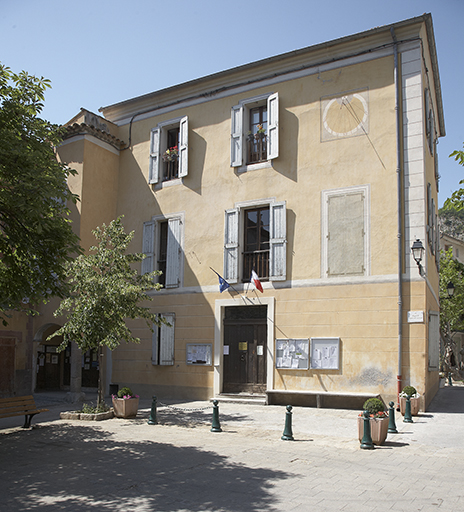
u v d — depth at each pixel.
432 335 13.38
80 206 16.19
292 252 13.97
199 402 14.27
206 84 16.20
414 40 13.11
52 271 8.38
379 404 8.62
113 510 5.20
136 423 10.72
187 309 15.49
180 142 16.39
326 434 9.45
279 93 14.84
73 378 14.87
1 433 9.59
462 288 26.81
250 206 14.91
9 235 7.88
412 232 12.56
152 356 15.77
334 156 13.77
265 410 12.55
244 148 15.23
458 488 5.99
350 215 13.32
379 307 12.61
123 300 11.35
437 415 11.58
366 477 6.45
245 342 14.57
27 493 5.80
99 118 17.42
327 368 12.96
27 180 7.68
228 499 5.56
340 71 14.02
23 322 15.27
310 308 13.48
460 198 10.40
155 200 16.81
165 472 6.69
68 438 9.06
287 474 6.57
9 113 8.09
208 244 15.47
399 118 13.05
